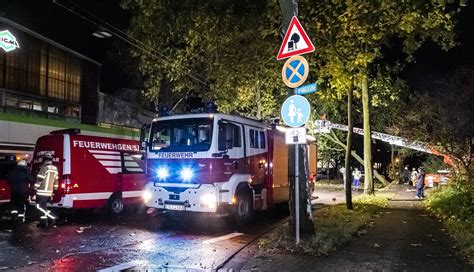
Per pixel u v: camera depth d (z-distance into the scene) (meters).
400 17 11.94
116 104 29.36
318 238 9.42
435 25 11.38
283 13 10.00
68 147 13.19
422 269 7.73
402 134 24.28
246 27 13.74
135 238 10.72
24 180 12.88
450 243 10.18
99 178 13.94
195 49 14.53
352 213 14.87
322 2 12.55
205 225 12.89
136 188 15.27
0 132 18.89
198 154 11.75
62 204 12.92
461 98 17.45
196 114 12.07
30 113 23.38
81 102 26.95
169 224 12.97
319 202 21.36
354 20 12.09
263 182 14.19
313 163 19.33
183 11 12.64
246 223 13.03
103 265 8.02
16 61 22.59
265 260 8.40
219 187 11.73
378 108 31.52
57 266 7.87
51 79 24.83
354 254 8.87
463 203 14.23
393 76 24.50
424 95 20.45
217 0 12.82
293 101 9.30
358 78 12.98
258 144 13.91
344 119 34.09
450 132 18.05
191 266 8.04
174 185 11.95
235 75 16.89
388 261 8.29
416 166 50.19
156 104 25.52
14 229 11.67
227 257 8.77
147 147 12.59
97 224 12.80
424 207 18.73
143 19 12.73
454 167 20.59
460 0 11.09
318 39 13.26
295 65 9.31
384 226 12.77
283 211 16.59
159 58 14.18
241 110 25.09
